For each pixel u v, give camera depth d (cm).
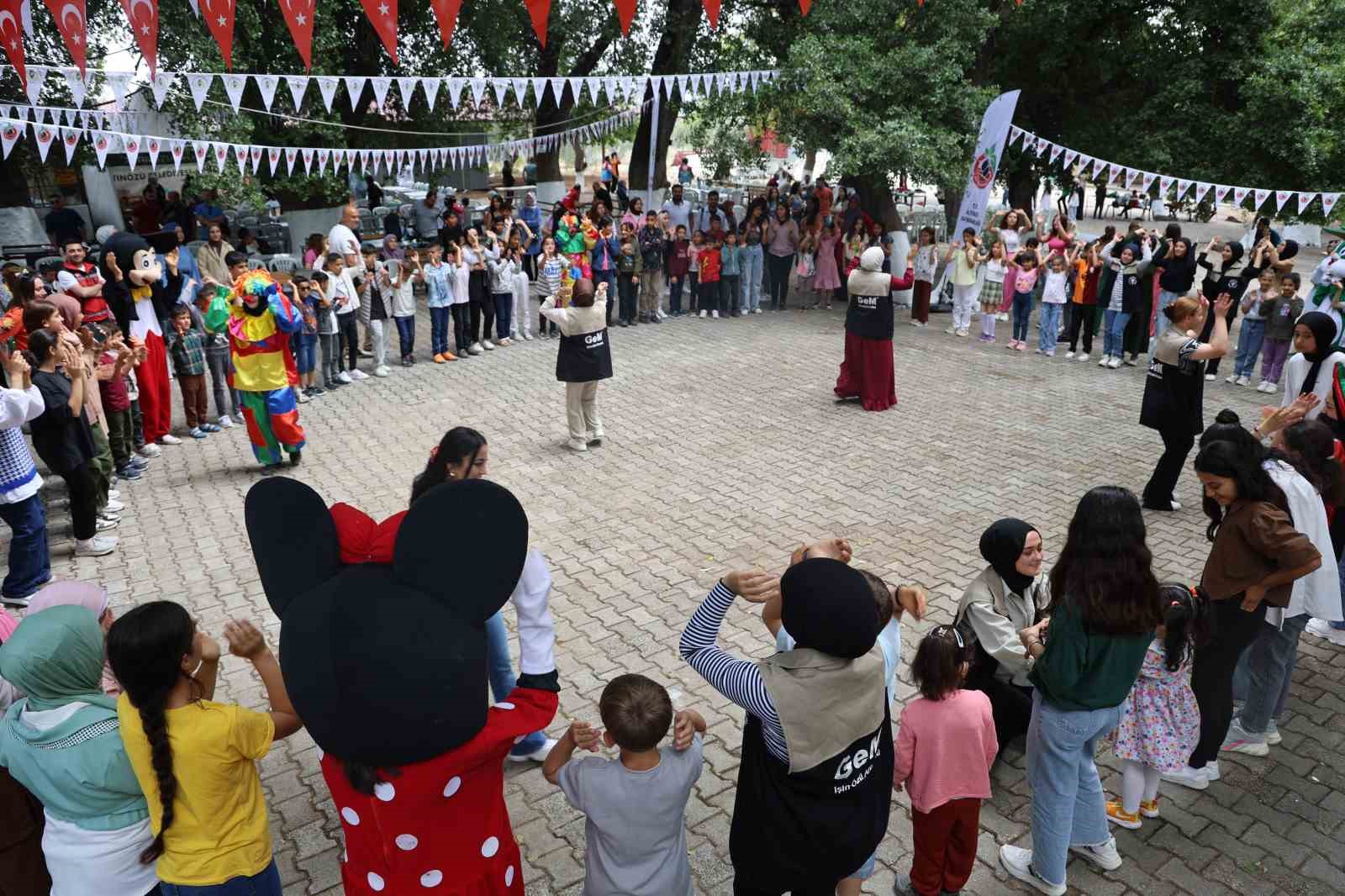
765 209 1630
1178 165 1559
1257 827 405
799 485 816
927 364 1266
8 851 286
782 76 1444
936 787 328
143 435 905
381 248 1750
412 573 227
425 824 241
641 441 938
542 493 800
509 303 1358
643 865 288
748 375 1196
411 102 1841
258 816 274
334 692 219
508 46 1811
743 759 282
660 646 552
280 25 1442
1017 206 1945
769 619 319
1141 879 375
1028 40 1667
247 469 867
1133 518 316
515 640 555
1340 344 952
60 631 260
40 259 1645
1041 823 354
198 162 1130
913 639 561
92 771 255
